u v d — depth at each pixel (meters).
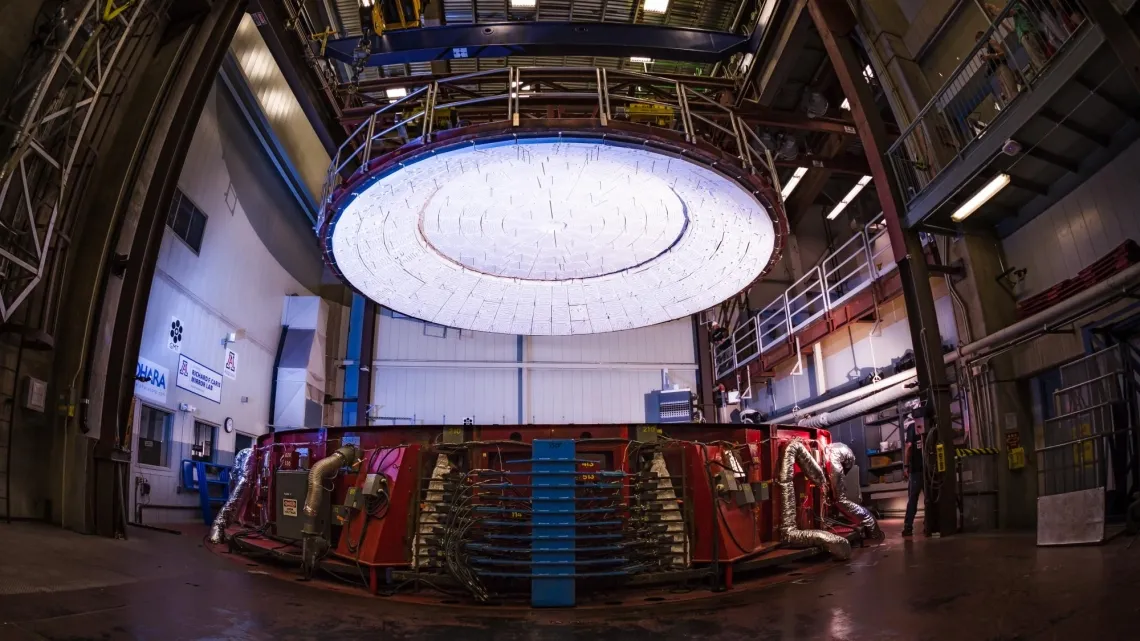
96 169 8.59
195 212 14.03
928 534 10.00
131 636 4.28
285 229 19.11
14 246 7.09
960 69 9.55
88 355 8.18
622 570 6.50
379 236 12.59
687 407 15.70
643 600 6.43
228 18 10.15
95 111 8.52
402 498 7.12
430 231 13.28
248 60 14.34
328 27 16.20
